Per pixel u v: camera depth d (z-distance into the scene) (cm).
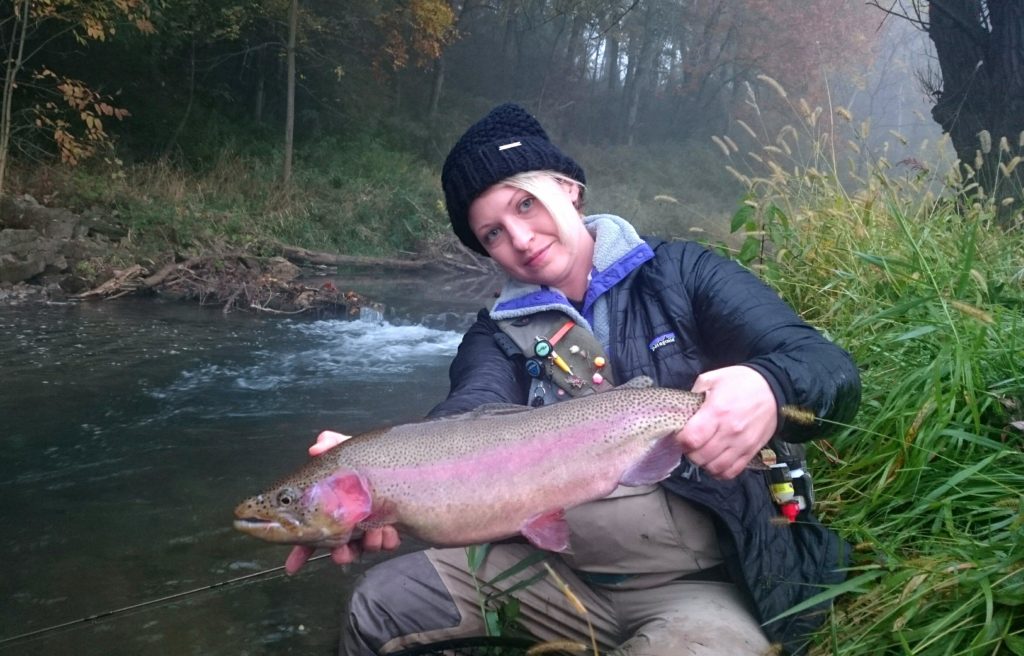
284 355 916
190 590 356
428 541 209
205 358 870
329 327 1141
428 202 2256
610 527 234
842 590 212
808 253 457
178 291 1291
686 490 229
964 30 820
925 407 264
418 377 826
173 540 411
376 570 267
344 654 261
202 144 2191
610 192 2992
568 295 264
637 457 206
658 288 246
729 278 240
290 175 2141
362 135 2700
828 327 404
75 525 430
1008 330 317
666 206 2569
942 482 270
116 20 1888
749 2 3659
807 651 225
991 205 477
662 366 241
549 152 252
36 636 318
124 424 618
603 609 247
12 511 448
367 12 2716
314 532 198
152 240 1469
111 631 321
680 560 235
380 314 1227
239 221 1709
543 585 251
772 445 234
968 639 207
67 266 1279
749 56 3772
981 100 822
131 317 1091
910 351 341
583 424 209
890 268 376
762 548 226
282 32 2489
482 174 247
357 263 1762
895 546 248
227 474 513
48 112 1898
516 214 251
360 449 207
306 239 1845
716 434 195
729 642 211
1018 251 445
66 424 614
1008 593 201
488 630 244
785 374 201
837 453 316
